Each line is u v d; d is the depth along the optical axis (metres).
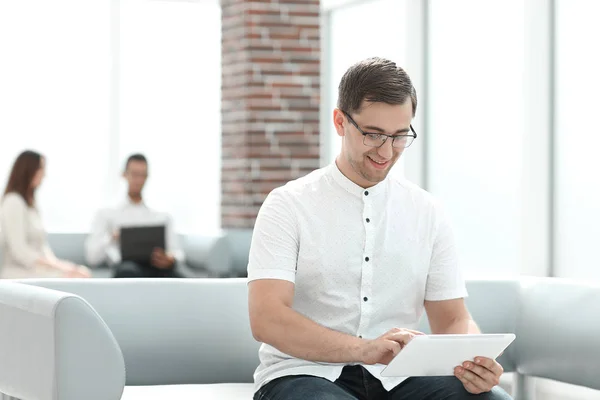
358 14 10.31
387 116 3.45
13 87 10.42
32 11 10.46
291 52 10.09
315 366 3.57
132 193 9.30
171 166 10.86
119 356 3.79
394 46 9.69
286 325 3.41
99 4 10.66
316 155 10.20
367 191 3.68
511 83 8.12
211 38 10.89
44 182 10.53
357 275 3.64
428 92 9.31
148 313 4.54
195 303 4.60
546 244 7.57
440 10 9.11
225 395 4.25
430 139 9.30
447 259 3.77
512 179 8.12
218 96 10.89
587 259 7.25
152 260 8.97
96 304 4.47
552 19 7.54
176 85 10.84
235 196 10.20
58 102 10.57
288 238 3.60
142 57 10.79
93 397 3.74
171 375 4.55
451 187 8.98
